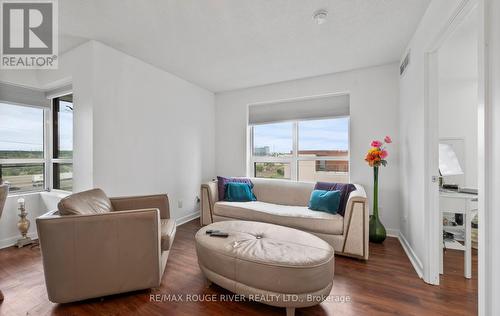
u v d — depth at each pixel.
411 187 2.32
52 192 2.88
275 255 1.54
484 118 1.08
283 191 3.28
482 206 1.10
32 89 2.87
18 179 2.77
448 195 2.00
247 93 3.97
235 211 3.03
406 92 2.50
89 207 1.88
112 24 2.10
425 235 1.89
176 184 3.42
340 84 3.24
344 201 2.64
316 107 3.47
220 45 2.50
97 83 2.38
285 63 2.95
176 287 1.83
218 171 4.27
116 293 1.66
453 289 1.78
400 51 2.62
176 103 3.41
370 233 2.72
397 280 1.92
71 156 2.88
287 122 3.72
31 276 1.96
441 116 2.69
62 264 1.55
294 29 2.18
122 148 2.64
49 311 1.54
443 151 2.37
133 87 2.77
